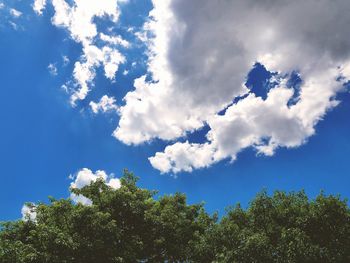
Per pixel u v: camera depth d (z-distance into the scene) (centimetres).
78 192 2022
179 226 2089
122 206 1947
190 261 1998
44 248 1677
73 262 1681
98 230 1706
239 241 1738
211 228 1983
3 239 1767
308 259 1548
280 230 1777
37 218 1873
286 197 1897
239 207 2028
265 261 1605
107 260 1722
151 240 1994
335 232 1669
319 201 1747
